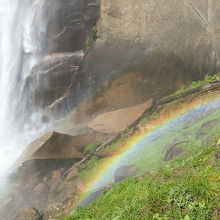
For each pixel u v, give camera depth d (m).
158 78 19.70
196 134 13.09
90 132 18.12
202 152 7.57
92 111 21.47
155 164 12.30
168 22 19.56
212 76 18.55
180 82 19.33
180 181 5.89
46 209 13.29
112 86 20.75
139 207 5.64
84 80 21.78
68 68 22.73
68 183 15.16
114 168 14.57
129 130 16.84
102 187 12.77
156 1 20.03
